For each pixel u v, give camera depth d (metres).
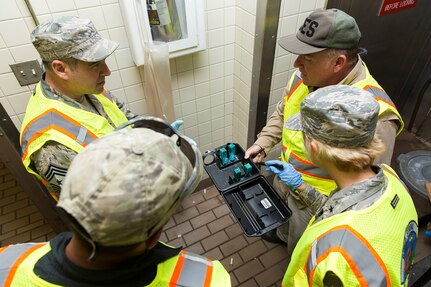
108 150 0.43
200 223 2.04
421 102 2.44
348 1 1.61
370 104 0.71
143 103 1.75
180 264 0.61
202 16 1.50
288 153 1.31
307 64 1.13
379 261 0.65
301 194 1.17
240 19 1.64
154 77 1.54
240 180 1.39
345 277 0.64
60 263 0.50
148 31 1.41
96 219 0.40
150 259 0.54
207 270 0.62
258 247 1.88
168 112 1.75
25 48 1.26
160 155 0.45
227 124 2.24
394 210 0.73
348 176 0.78
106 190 0.40
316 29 1.05
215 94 1.98
